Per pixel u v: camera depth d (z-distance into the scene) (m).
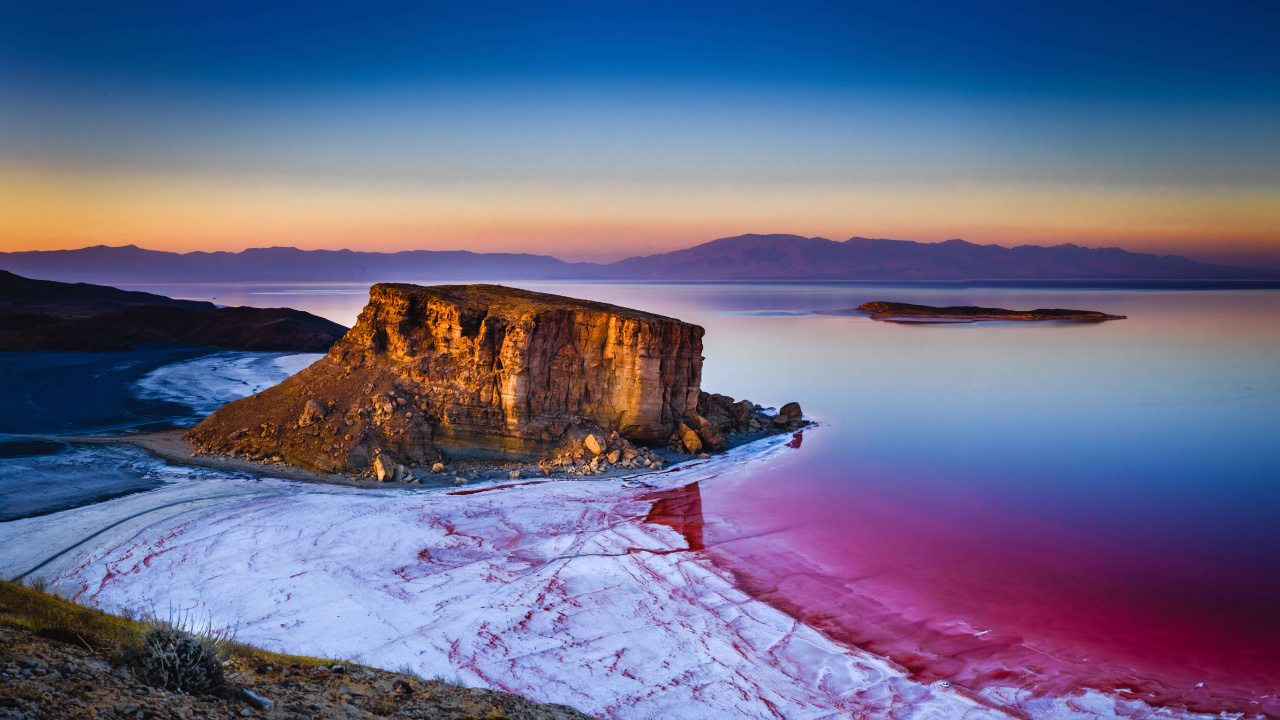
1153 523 46.19
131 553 35.62
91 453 52.22
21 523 38.78
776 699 25.41
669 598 33.56
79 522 39.28
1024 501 50.53
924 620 32.25
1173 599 34.84
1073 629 31.61
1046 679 27.44
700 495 50.16
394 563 35.75
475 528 41.31
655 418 59.66
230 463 52.03
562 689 24.92
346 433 53.34
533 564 36.62
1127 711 25.33
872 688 26.53
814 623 31.73
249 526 39.66
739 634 30.39
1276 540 43.19
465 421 54.91
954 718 24.70
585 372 58.75
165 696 11.06
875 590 35.34
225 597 31.17
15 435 56.16
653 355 58.66
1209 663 28.80
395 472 50.44
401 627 29.09
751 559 38.94
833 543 41.69
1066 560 39.69
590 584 34.44
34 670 10.44
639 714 23.67
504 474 52.38
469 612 30.72
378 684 16.17
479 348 56.19
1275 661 28.94
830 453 63.47
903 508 48.47
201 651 12.23
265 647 26.36
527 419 55.69
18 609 14.68
